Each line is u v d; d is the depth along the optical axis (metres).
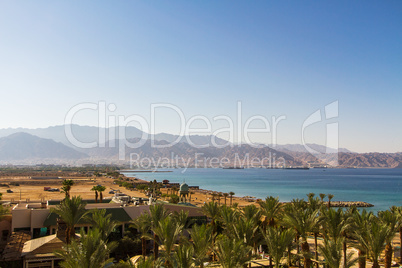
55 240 43.59
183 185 127.38
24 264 39.91
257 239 39.06
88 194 158.38
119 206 63.09
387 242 40.44
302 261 44.75
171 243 34.62
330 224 40.53
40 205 62.78
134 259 42.50
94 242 28.36
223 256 29.31
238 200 159.88
